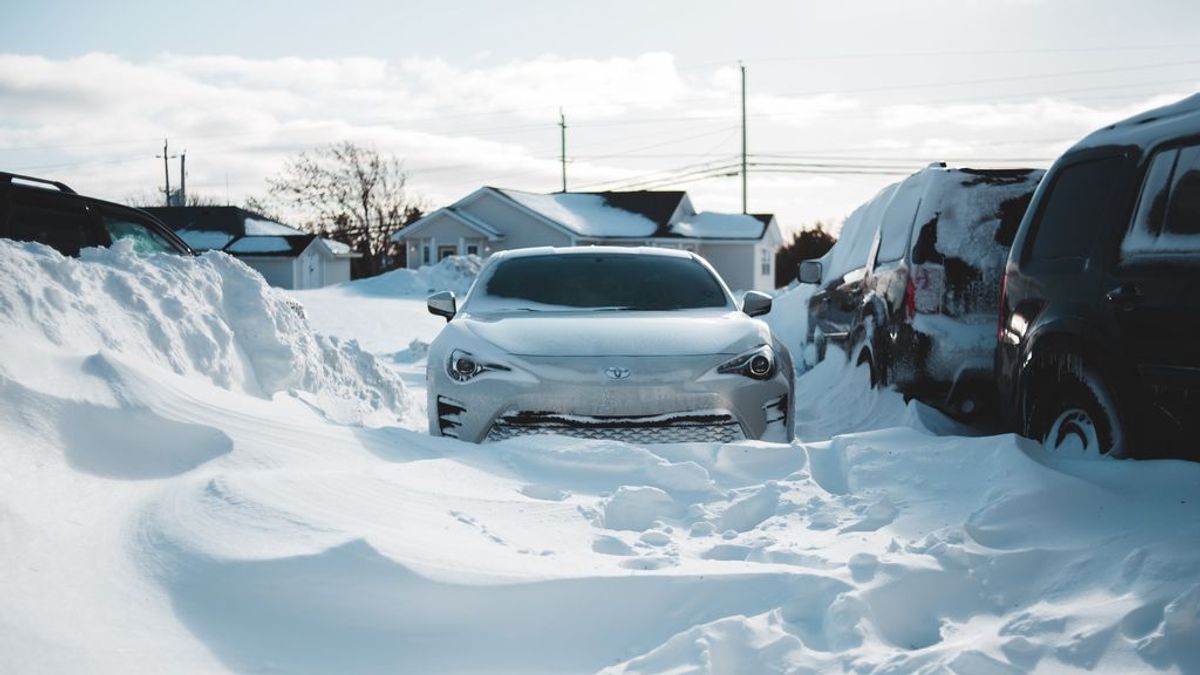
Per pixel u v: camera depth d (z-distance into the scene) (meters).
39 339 5.14
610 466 5.20
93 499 4.23
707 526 4.60
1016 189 7.02
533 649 3.53
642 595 3.67
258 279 7.29
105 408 4.68
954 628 3.54
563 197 53.09
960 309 6.97
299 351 7.20
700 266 7.64
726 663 3.31
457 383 6.05
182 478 4.57
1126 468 4.43
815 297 11.00
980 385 6.94
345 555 3.76
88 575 3.64
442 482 4.87
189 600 3.62
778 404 6.25
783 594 3.67
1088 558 3.78
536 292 7.21
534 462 5.30
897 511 4.57
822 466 5.32
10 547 3.64
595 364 5.92
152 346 6.00
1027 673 3.12
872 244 8.51
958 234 6.99
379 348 17.97
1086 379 4.91
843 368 9.16
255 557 3.77
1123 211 4.91
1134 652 3.16
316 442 5.23
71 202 9.04
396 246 73.56
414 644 3.52
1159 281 4.55
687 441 5.88
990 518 4.25
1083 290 5.02
